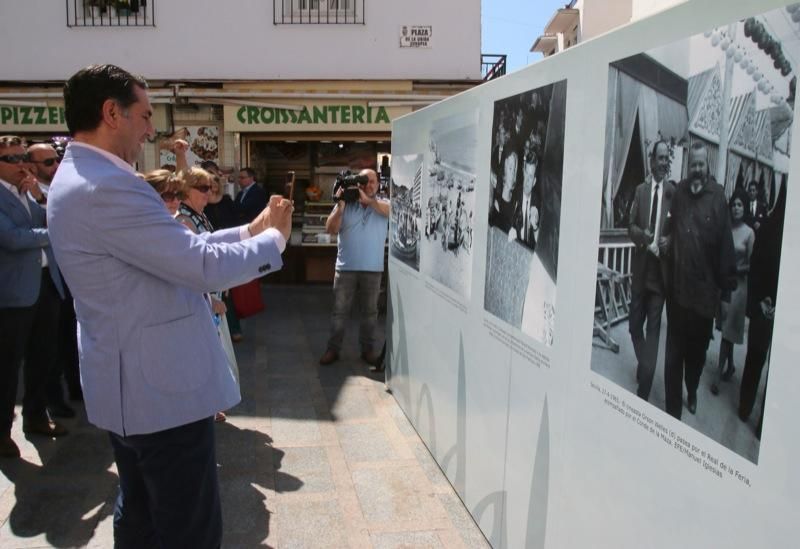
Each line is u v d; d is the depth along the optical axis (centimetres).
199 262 202
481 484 322
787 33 134
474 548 314
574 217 222
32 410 449
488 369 309
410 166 455
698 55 162
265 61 1051
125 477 245
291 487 380
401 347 498
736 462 151
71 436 452
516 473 276
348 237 624
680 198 169
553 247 238
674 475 173
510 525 284
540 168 248
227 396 229
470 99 330
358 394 546
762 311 143
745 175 147
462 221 345
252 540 325
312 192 1109
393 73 1052
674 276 172
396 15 1043
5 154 398
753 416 146
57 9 1038
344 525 338
